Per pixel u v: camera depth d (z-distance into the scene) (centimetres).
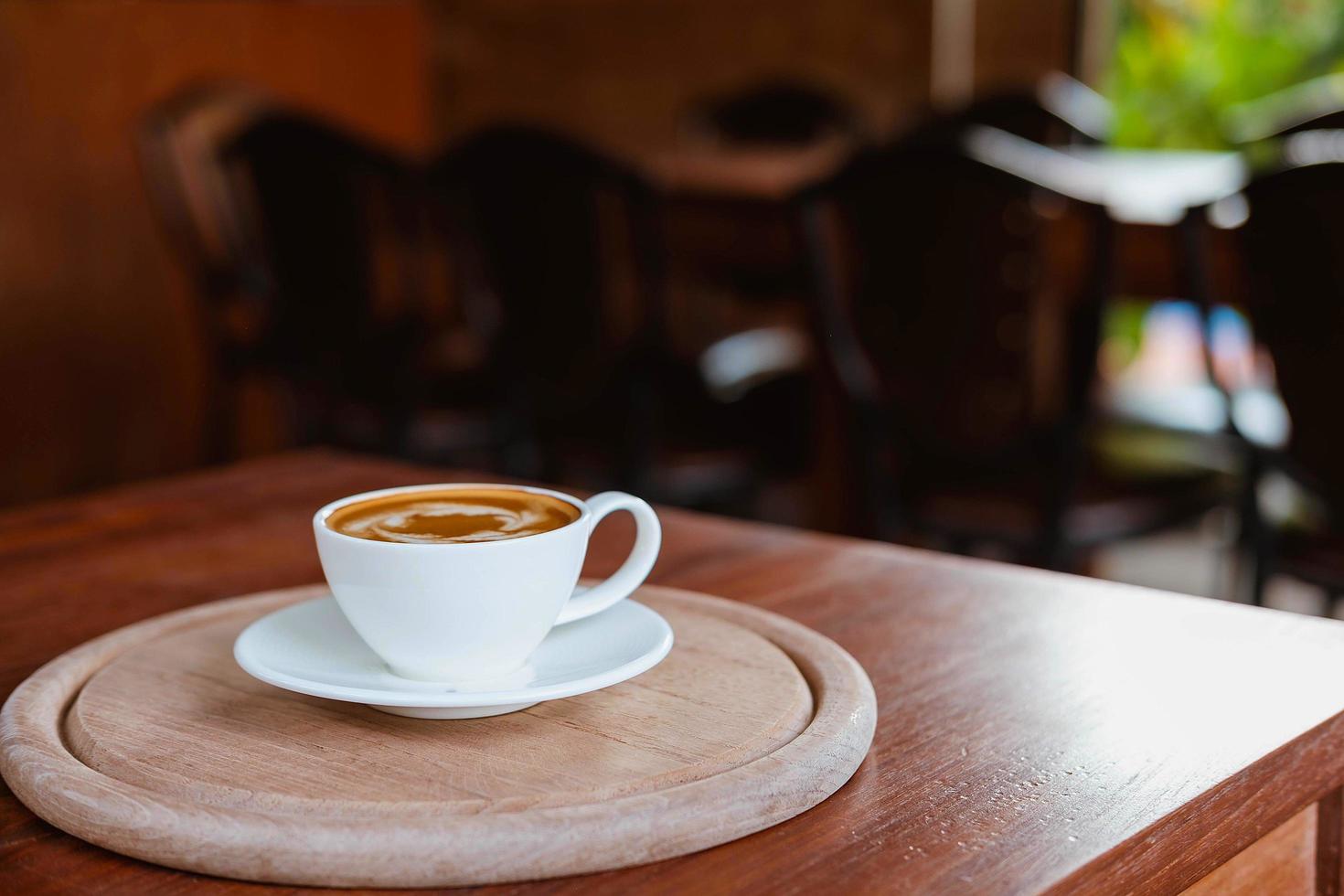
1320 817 84
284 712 78
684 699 79
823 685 80
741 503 369
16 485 449
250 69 503
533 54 557
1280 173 176
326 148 301
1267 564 205
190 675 82
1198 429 262
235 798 71
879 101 452
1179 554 384
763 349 331
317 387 330
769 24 480
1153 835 72
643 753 74
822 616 92
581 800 71
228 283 354
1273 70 430
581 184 267
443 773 72
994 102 343
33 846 71
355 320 316
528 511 80
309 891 68
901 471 244
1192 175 278
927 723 80
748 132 429
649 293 275
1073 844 70
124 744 75
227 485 122
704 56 501
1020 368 223
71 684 83
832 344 237
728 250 291
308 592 93
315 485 121
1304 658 87
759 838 71
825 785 73
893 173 218
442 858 68
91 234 459
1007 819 72
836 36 461
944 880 68
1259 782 77
